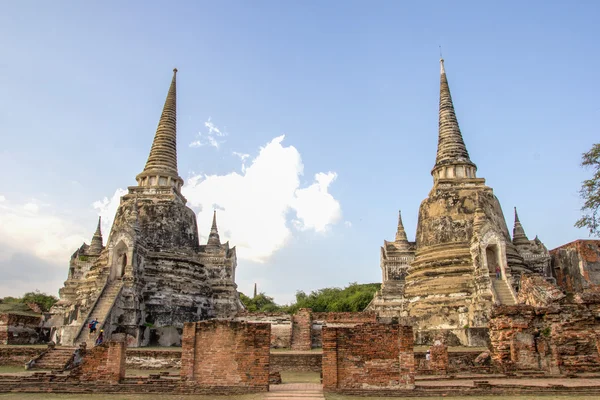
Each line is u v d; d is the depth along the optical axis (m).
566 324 26.47
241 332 20.98
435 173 50.81
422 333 37.91
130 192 51.94
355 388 20.05
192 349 21.03
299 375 28.52
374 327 20.64
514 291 37.53
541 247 48.62
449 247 43.94
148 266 46.06
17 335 39.66
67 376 22.56
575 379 23.23
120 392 21.14
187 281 47.53
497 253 40.44
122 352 22.45
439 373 25.69
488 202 45.41
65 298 56.38
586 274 44.78
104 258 45.69
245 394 20.11
